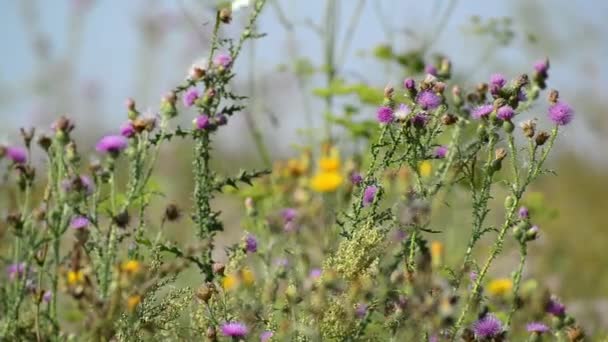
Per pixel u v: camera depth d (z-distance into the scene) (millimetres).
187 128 7766
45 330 6613
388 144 7281
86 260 6496
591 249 15391
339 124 11180
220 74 7395
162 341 6641
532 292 7957
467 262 7238
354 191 7414
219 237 10930
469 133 8133
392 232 7215
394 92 7293
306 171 9234
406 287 6551
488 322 6820
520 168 7129
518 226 7324
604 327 11352
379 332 6922
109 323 5969
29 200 7281
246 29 7605
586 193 18000
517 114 7457
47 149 6723
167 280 6828
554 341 7887
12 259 7148
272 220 7754
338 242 7465
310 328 6387
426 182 7562
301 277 6496
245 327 6660
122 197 7695
